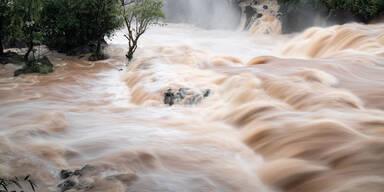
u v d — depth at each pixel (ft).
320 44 49.60
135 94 32.09
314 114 20.34
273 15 98.84
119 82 39.04
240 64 40.81
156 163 15.58
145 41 78.69
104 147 17.42
